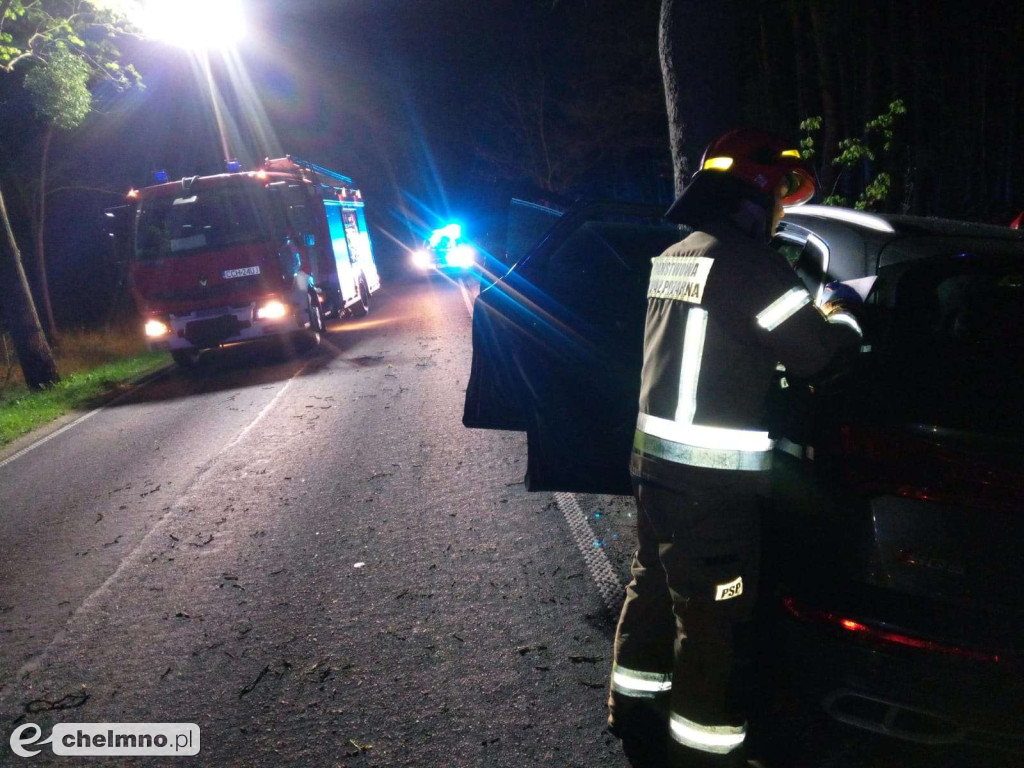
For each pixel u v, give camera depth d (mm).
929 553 2246
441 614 3953
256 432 8039
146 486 6684
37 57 13953
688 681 2510
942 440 2271
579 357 3643
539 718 3102
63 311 22281
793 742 2832
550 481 3611
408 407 8344
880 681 2297
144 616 4305
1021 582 2176
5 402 12023
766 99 16734
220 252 11750
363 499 5723
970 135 15805
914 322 2668
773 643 2549
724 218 2479
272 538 5188
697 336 2410
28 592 4801
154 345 12070
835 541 2395
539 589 4109
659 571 2762
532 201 4395
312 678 3535
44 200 19625
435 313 16391
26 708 3557
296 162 14172
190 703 3457
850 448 2385
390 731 3117
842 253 3172
